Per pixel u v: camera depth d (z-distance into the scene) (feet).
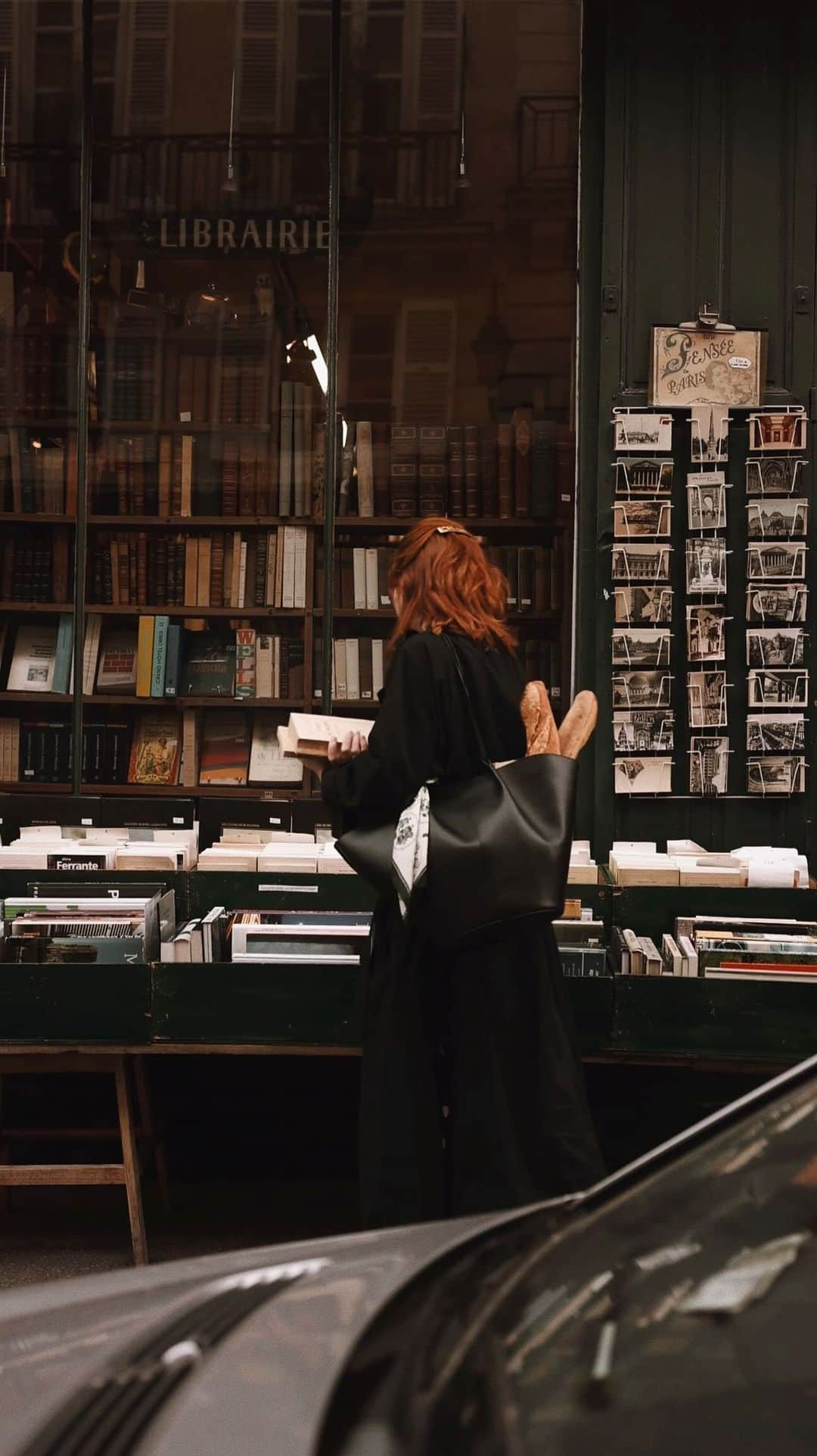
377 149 16.21
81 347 16.44
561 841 9.12
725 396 15.71
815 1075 6.27
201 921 12.32
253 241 16.33
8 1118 14.79
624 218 15.75
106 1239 13.23
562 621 16.11
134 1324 5.18
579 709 10.36
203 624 16.51
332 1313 4.97
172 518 16.48
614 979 11.37
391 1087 9.56
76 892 12.84
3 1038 11.56
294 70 16.21
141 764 16.47
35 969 11.57
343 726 10.27
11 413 16.48
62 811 15.48
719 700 15.78
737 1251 5.09
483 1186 9.30
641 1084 14.30
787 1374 4.26
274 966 11.59
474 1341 4.59
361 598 16.42
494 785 9.40
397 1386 4.33
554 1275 5.10
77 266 16.44
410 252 16.21
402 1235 5.97
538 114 16.05
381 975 9.71
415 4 16.11
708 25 15.62
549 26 16.01
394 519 16.31
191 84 16.30
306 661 16.44
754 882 13.19
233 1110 14.82
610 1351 4.47
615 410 15.75
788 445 15.56
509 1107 9.38
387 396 16.28
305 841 14.83
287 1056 14.82
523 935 9.49
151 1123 14.07
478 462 16.20
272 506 16.40
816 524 15.64
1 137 16.46
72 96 16.37
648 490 15.75
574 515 16.11
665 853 15.69
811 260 15.66
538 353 16.10
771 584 15.71
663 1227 5.40
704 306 15.69
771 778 15.69
